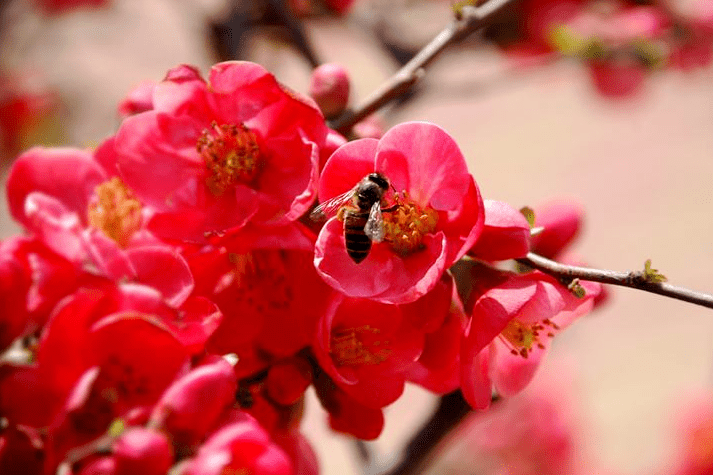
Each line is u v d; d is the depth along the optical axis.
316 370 0.37
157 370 0.35
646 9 0.59
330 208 0.36
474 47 0.59
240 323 0.37
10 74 0.70
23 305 0.35
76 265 0.35
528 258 0.37
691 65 0.60
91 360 0.34
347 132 0.40
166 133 0.37
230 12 0.55
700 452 0.70
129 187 0.37
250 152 0.37
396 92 0.41
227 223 0.37
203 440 0.34
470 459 0.59
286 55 0.65
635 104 0.63
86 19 0.77
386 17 0.60
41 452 0.34
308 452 0.39
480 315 0.36
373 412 0.37
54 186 0.38
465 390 0.36
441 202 0.36
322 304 0.36
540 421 0.61
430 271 0.36
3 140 0.68
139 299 0.35
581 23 0.57
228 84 0.37
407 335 0.36
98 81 0.77
